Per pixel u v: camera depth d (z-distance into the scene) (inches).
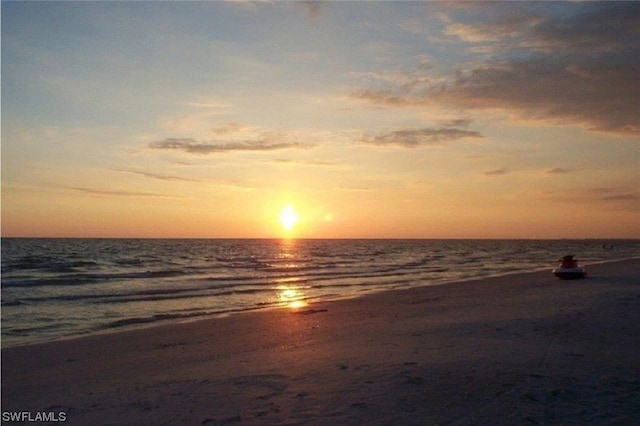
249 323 708.0
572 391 297.0
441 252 4298.7
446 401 283.9
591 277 1205.7
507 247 6161.4
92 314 866.8
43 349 559.8
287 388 323.6
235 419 269.9
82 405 323.3
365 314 741.9
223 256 3238.2
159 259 2694.4
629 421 249.4
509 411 265.4
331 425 253.8
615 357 383.6
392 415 264.5
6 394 371.2
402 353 417.1
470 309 723.4
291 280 1525.6
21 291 1182.9
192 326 703.7
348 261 2726.4
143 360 480.1
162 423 271.9
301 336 562.9
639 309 633.6
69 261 2319.1
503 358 383.9
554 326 526.3
